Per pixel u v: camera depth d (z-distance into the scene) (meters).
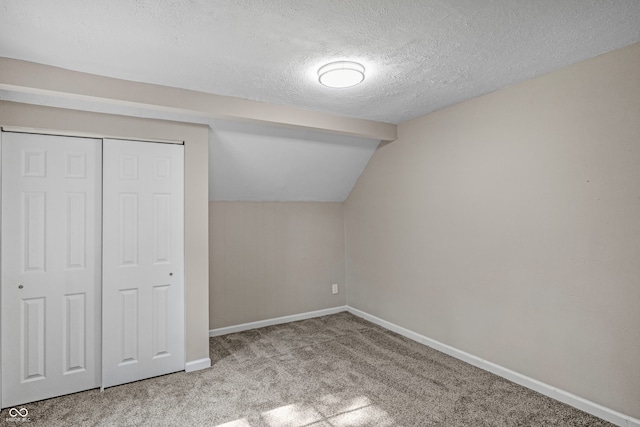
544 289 2.45
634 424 2.00
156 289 2.83
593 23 1.75
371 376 2.79
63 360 2.53
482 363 2.88
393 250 3.88
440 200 3.26
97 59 2.08
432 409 2.30
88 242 2.62
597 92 2.15
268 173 3.81
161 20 1.66
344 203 4.76
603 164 2.13
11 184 2.38
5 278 2.36
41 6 1.53
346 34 1.82
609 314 2.12
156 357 2.82
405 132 3.64
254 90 2.64
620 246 2.07
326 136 3.65
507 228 2.69
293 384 2.67
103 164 2.65
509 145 2.66
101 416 2.25
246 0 1.51
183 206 2.93
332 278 4.67
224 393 2.54
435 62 2.19
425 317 3.47
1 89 2.13
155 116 2.76
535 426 2.09
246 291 4.06
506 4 1.57
